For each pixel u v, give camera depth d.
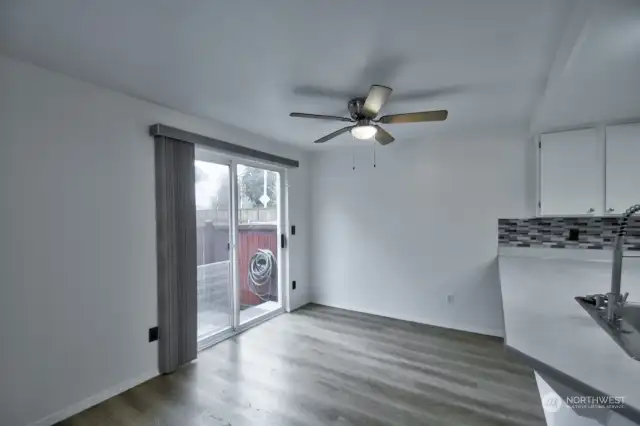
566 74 1.80
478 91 2.42
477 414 2.21
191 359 2.96
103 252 2.38
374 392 2.48
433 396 2.43
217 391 2.50
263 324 3.95
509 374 2.75
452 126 3.41
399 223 4.15
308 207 4.81
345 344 3.38
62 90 2.17
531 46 1.78
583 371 1.00
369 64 2.02
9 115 1.93
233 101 2.68
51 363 2.11
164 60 1.98
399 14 1.51
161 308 2.74
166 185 2.76
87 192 2.29
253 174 4.06
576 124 2.87
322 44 1.78
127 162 2.54
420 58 1.93
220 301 3.63
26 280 2.00
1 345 1.90
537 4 1.42
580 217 3.21
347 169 4.51
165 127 2.70
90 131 2.31
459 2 1.41
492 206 3.60
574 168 2.94
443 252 3.88
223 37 1.72
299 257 4.65
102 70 2.11
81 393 2.25
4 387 1.91
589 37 1.42
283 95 2.54
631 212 1.51
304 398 2.41
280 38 1.73
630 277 2.37
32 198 2.03
